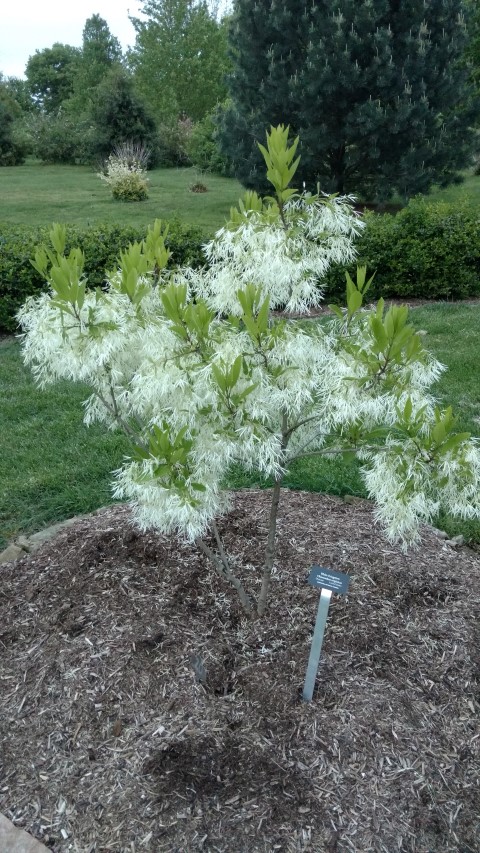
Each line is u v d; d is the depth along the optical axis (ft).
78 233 27.45
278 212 6.97
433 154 42.34
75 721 7.83
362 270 7.13
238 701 8.03
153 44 111.86
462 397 18.52
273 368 6.70
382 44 38.73
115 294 7.39
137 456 7.11
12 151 98.22
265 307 6.37
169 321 7.26
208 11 116.78
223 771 7.11
